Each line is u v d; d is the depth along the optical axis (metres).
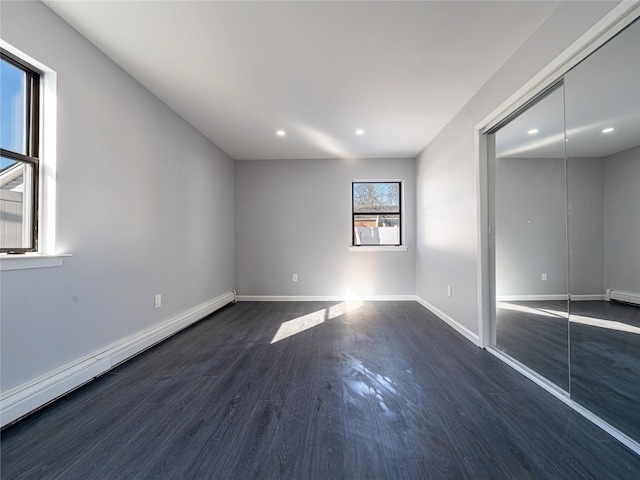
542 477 1.09
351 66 2.16
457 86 2.42
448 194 3.14
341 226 4.55
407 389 1.76
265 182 4.60
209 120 3.11
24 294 1.49
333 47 1.94
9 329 1.42
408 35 1.83
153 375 1.96
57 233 1.67
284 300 4.56
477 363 2.14
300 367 2.09
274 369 2.06
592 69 1.45
